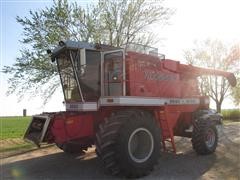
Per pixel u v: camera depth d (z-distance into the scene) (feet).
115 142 23.16
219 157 31.14
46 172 25.80
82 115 25.82
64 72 29.19
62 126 24.71
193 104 34.63
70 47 26.50
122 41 58.95
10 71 52.75
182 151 34.22
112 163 23.12
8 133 53.57
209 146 32.55
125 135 23.29
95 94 27.09
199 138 31.76
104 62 27.27
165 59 31.12
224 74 39.47
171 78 31.83
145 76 28.50
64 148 30.58
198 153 32.24
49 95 54.19
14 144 41.32
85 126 25.91
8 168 27.40
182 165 27.71
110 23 57.77
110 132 23.21
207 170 26.05
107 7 58.49
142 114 25.43
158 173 25.12
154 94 29.27
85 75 27.07
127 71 26.94
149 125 25.05
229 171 25.71
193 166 27.35
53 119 24.73
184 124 34.76
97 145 23.73
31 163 29.27
